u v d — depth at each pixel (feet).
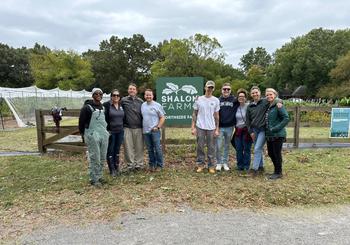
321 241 11.55
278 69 194.39
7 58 204.85
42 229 12.87
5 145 36.45
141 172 21.36
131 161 21.45
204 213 14.29
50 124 67.46
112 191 17.37
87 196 16.66
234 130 21.91
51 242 11.73
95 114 18.19
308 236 11.96
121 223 13.28
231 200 15.84
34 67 152.46
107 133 18.84
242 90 20.97
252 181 18.86
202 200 15.84
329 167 22.43
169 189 17.46
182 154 26.45
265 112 19.39
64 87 144.46
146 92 21.08
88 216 14.07
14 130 56.59
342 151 28.71
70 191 17.66
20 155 28.71
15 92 79.36
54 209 14.94
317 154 27.27
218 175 20.40
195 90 26.27
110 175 20.62
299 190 17.12
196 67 151.02
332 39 183.32
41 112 28.94
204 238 11.82
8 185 19.35
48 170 22.94
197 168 21.76
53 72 148.15
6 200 16.35
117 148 20.70
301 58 174.09
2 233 12.57
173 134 39.27
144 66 205.67
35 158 27.09
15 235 12.38
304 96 175.22
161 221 13.42
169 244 11.39
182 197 16.25
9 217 14.14
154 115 21.21
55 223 13.43
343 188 17.60
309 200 15.85
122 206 15.12
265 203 15.49
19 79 208.13
